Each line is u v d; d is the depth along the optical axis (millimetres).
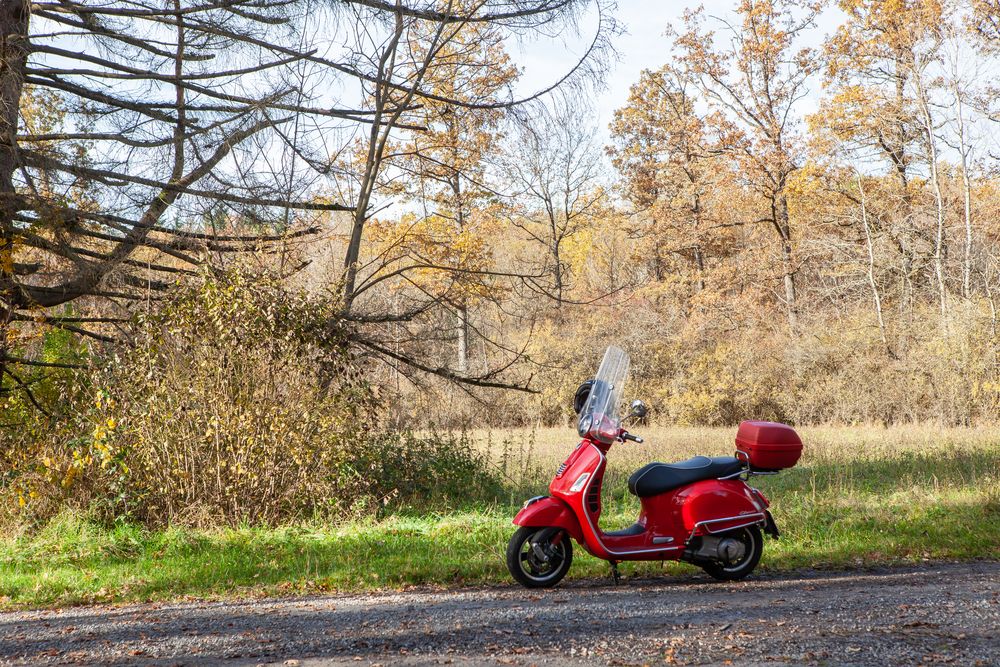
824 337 31703
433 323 15383
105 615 5754
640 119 44125
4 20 9711
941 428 23578
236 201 9914
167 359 9688
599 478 6363
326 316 11023
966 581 6289
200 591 6531
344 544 8055
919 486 11125
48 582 6816
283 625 5242
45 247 10055
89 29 10258
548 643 4684
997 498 9492
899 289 32594
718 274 38406
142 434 9344
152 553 7969
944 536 7996
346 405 10438
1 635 5168
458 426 18141
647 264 45844
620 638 4758
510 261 37625
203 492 9438
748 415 31625
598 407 6516
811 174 34469
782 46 37312
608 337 33750
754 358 31953
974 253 29672
